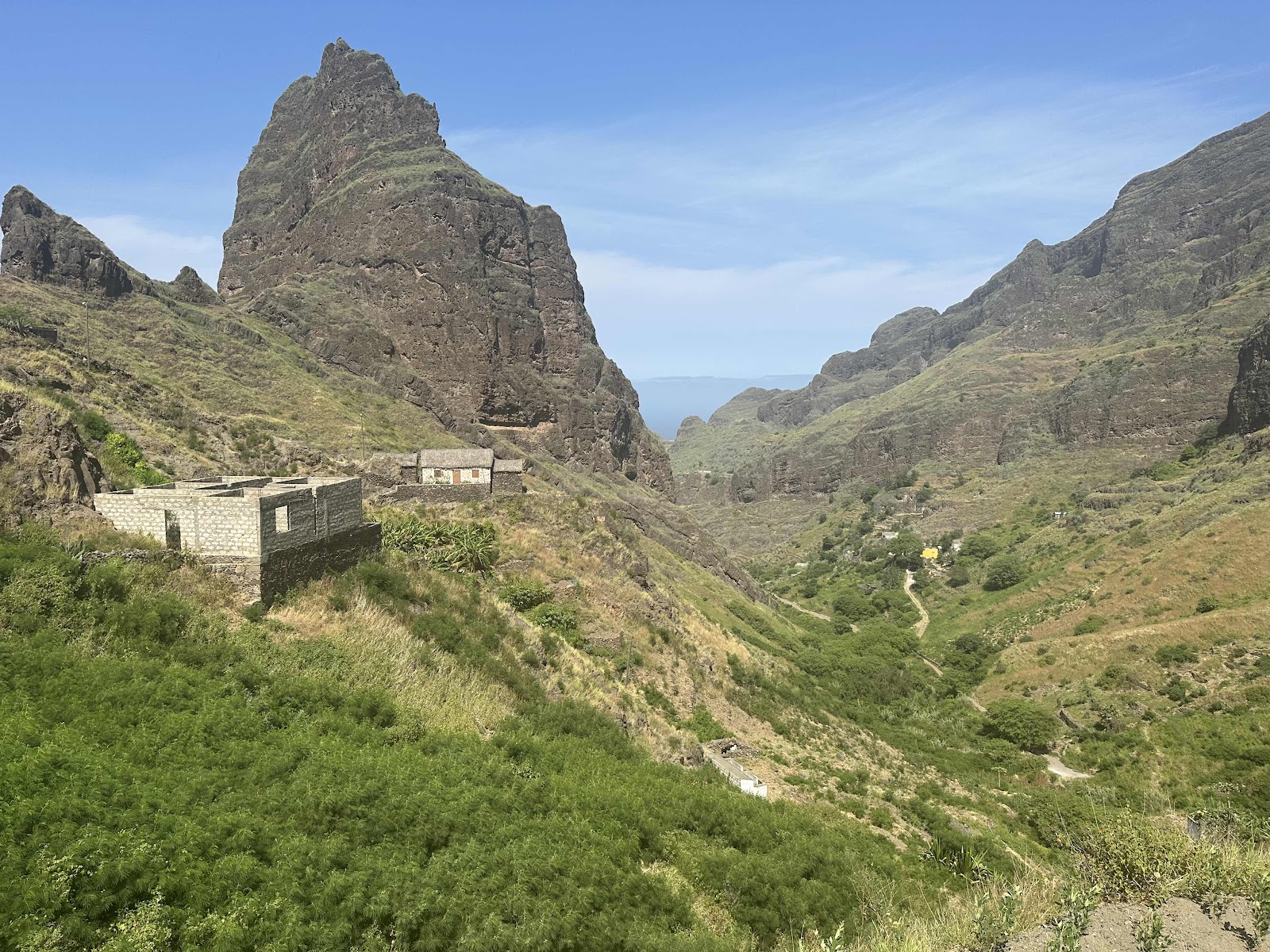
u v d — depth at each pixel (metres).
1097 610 87.94
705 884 15.62
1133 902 11.30
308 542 22.27
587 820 15.73
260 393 84.62
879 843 27.19
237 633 18.30
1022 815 41.19
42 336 57.72
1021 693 76.06
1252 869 11.25
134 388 57.81
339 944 10.34
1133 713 63.47
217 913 10.05
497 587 39.44
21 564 16.55
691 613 58.75
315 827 12.48
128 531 19.86
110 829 10.73
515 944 11.17
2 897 9.01
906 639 97.50
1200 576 82.06
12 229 84.00
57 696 13.84
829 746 43.44
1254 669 62.03
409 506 45.66
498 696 22.58
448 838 13.49
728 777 28.03
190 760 13.27
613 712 26.81
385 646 21.06
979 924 10.51
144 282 94.19
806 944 13.69
